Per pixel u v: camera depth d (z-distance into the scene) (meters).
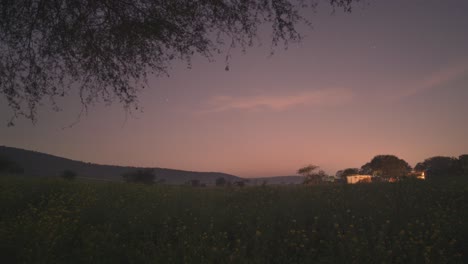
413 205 9.89
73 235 7.55
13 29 4.88
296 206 10.03
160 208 9.99
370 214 8.91
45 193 12.23
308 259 6.21
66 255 6.32
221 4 4.82
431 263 5.70
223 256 6.32
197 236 7.30
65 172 57.34
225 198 13.34
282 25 4.85
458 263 5.87
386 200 11.07
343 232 7.60
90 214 9.18
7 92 5.12
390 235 7.39
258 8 4.83
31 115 5.24
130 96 5.52
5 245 6.16
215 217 9.03
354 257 6.01
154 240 7.82
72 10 4.89
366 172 63.12
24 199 11.14
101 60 5.40
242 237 7.58
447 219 8.08
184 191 14.78
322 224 8.49
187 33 5.07
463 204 9.88
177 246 6.79
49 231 6.99
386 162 58.31
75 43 5.25
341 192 13.04
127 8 5.03
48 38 5.08
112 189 14.20
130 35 5.15
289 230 7.75
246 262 5.93
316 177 63.09
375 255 6.10
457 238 6.89
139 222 8.45
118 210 9.62
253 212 9.54
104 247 6.64
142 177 64.38
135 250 6.57
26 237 6.58
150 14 4.99
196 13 4.91
